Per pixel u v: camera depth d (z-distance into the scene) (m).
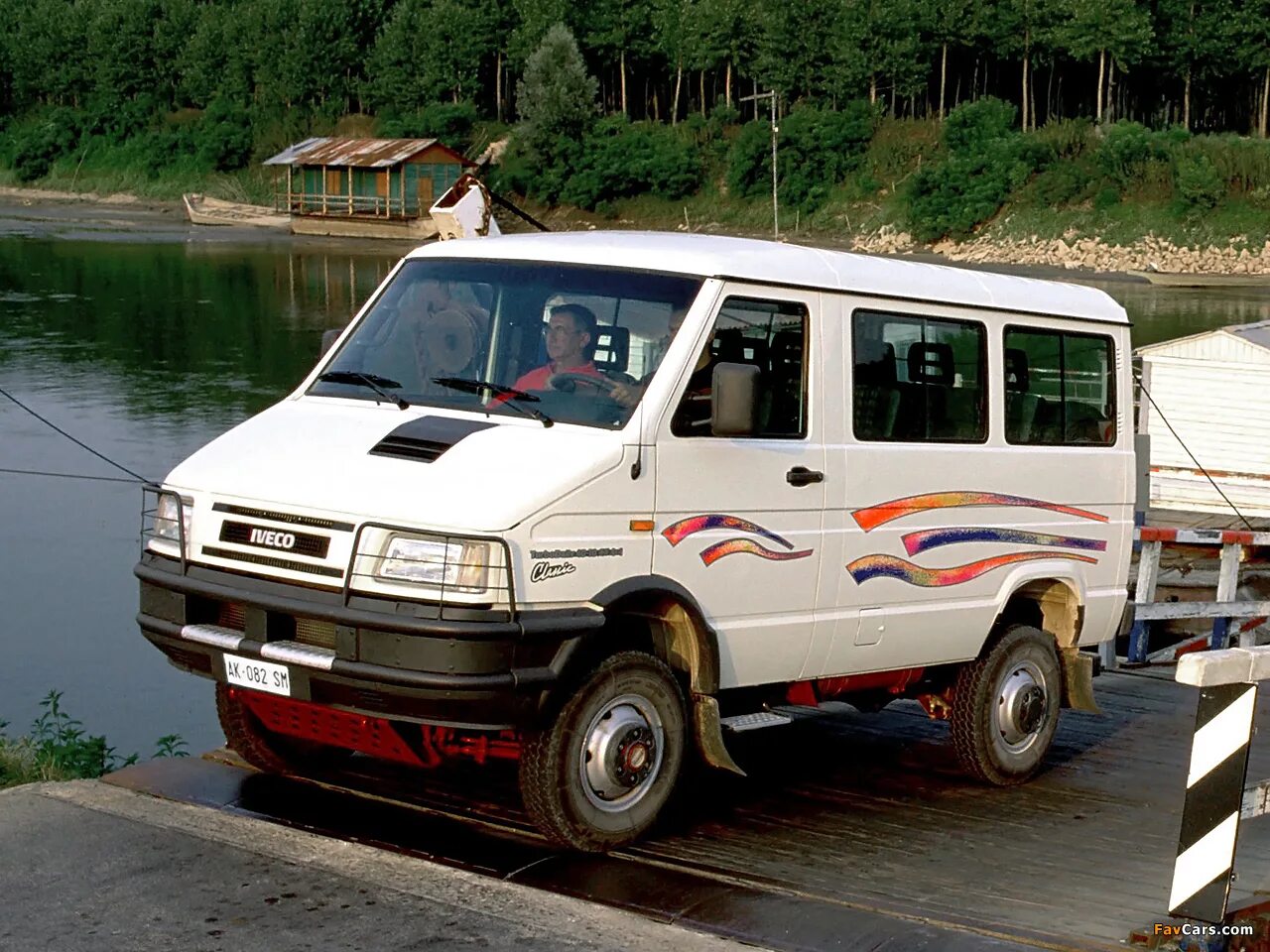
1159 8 86.00
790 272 6.69
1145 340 40.81
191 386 30.81
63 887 5.48
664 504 6.14
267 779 7.05
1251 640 14.52
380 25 109.50
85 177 107.38
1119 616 8.66
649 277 6.44
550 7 98.81
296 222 85.50
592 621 5.83
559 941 5.16
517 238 7.00
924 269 7.54
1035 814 7.57
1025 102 86.94
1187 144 72.31
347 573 5.64
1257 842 7.42
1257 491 21.09
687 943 5.21
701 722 6.44
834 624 6.93
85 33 113.25
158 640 6.18
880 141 82.44
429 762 6.34
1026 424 7.96
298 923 5.21
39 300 45.81
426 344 6.67
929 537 7.34
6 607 15.38
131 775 7.00
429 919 5.29
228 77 110.12
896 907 5.86
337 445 6.15
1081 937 5.62
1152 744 9.38
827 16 86.06
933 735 9.24
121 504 20.34
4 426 25.83
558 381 6.31
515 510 5.65
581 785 6.04
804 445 6.71
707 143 88.38
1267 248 67.62
